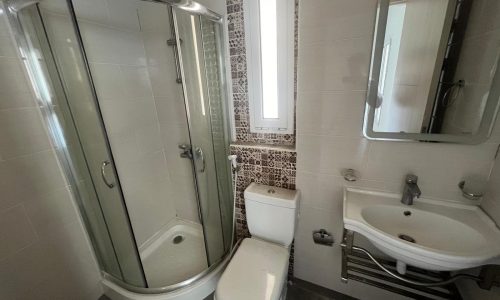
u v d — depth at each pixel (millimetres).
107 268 1476
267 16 1210
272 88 1343
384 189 1155
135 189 1706
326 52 1058
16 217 1056
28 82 1055
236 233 1766
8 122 1000
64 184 1242
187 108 1314
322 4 1002
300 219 1435
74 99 1099
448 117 958
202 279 1449
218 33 1324
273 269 1162
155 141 1818
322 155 1237
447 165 1001
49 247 1198
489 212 931
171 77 1608
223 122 1510
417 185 1071
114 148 1528
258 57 1287
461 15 856
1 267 1024
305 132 1236
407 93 988
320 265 1496
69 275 1308
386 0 902
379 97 1022
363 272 1262
